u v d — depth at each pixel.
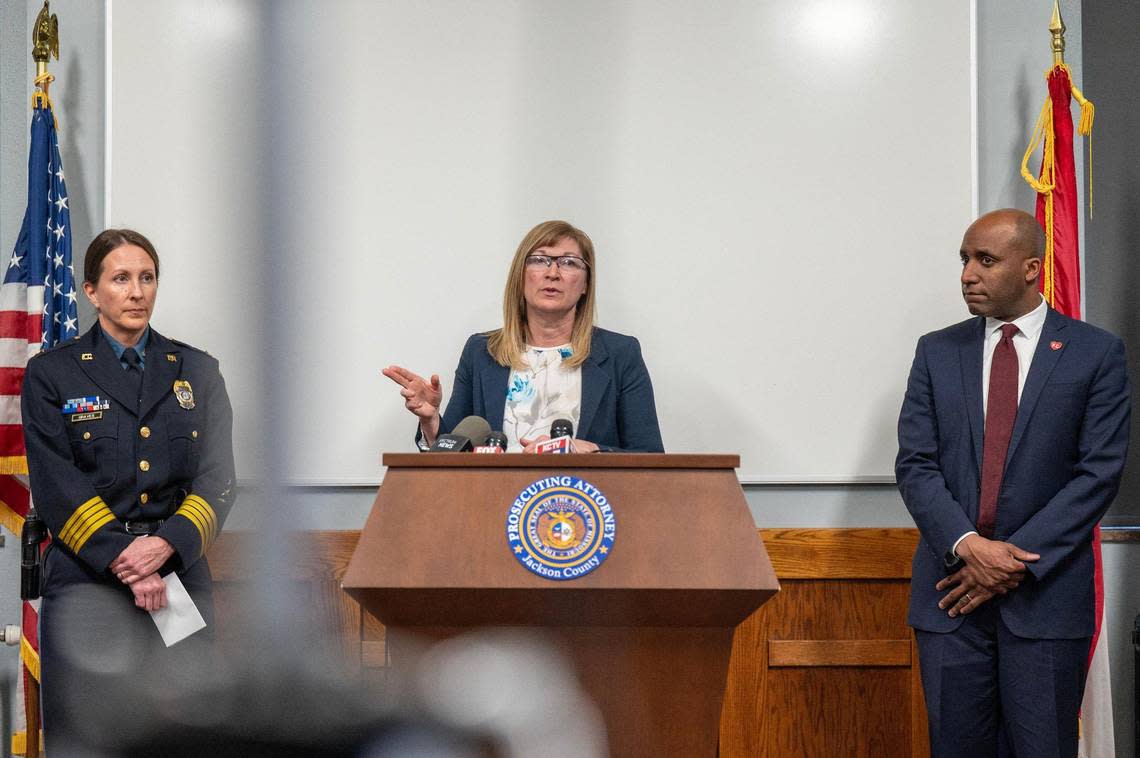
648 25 4.22
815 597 4.12
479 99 4.20
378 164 4.18
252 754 0.58
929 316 4.20
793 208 4.21
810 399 4.18
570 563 1.97
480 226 4.19
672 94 4.22
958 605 3.26
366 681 0.59
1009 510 3.26
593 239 4.19
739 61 4.23
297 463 0.44
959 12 4.23
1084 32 4.42
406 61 4.20
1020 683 3.18
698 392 4.18
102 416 3.14
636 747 2.04
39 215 3.94
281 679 0.56
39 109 3.97
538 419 3.36
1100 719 3.85
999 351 3.38
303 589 0.48
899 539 4.11
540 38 4.22
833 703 4.09
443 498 2.03
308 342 0.43
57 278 3.94
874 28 4.23
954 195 4.21
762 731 4.08
